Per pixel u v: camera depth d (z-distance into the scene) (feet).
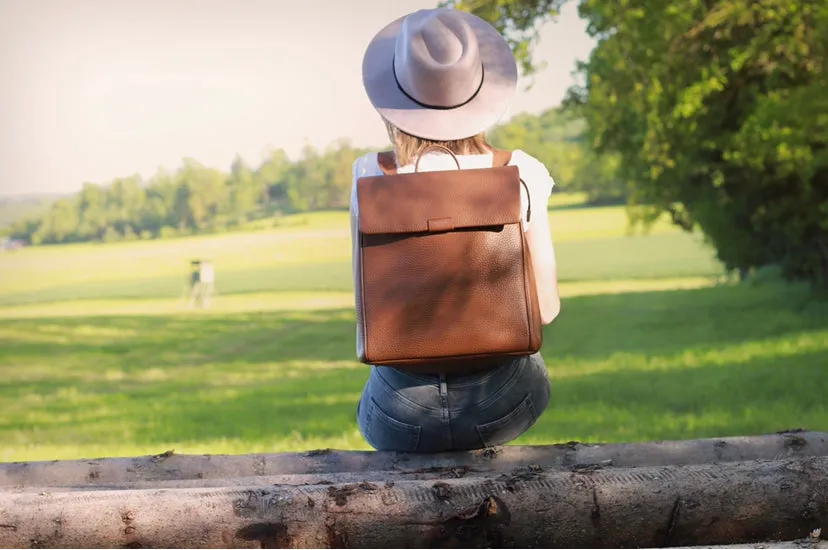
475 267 9.52
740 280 119.85
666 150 58.34
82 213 259.39
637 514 9.09
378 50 10.59
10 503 8.74
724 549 9.05
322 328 106.01
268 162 263.49
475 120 10.14
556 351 68.90
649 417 36.14
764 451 11.45
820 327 66.44
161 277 201.98
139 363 82.07
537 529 9.02
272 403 49.37
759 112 53.36
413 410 10.11
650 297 114.11
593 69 65.36
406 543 8.95
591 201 244.83
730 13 47.21
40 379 72.74
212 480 10.39
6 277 210.38
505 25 39.91
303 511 8.86
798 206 64.54
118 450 34.01
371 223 9.44
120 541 8.72
